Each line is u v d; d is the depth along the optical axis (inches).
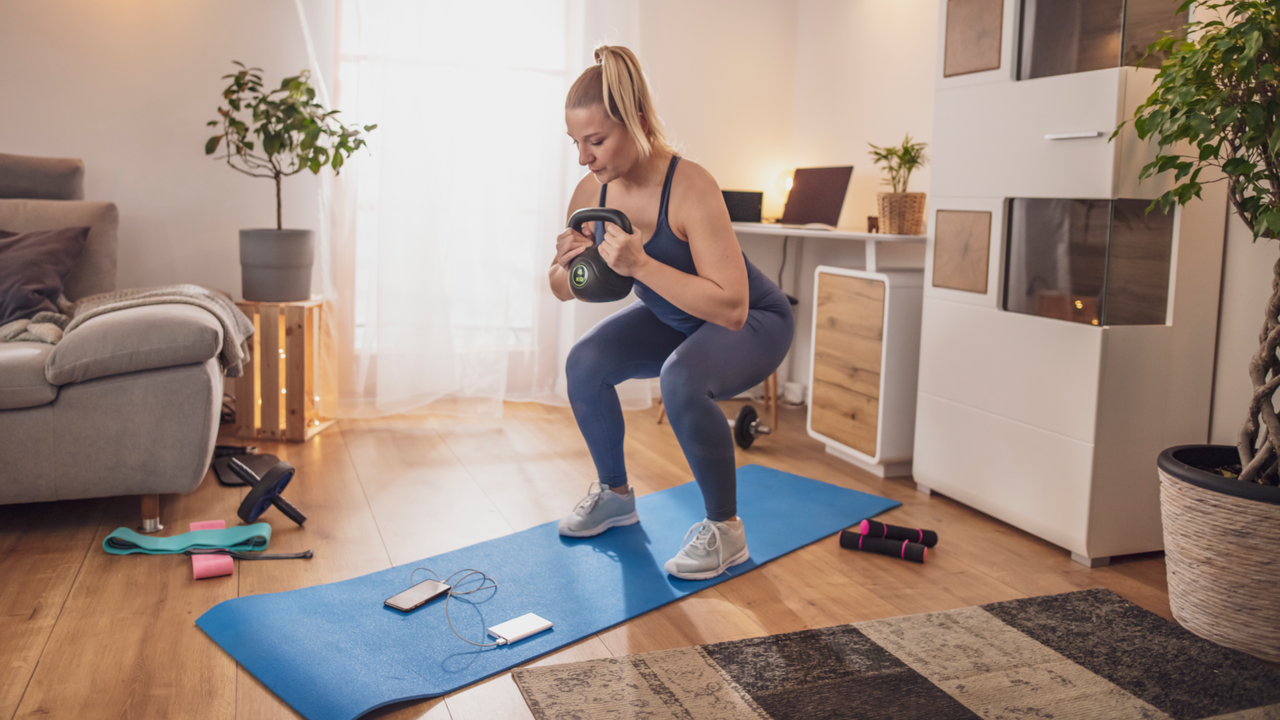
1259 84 65.6
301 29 133.0
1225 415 87.2
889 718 57.0
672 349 87.2
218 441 120.0
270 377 120.1
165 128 129.2
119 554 80.4
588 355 85.4
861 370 114.5
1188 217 83.7
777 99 163.6
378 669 61.2
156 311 86.7
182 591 73.5
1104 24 81.0
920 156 130.0
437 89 132.3
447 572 78.9
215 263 134.0
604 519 89.5
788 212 156.9
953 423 101.0
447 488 104.0
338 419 135.7
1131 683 62.5
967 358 98.6
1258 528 65.0
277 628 66.6
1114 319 82.4
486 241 137.6
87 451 83.9
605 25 142.6
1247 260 84.5
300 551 83.2
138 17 126.0
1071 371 85.0
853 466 118.8
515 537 88.0
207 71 130.0
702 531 80.7
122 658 61.9
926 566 84.3
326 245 132.3
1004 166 92.6
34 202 108.9
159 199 130.3
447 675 60.9
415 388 135.7
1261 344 69.7
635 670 62.4
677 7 153.9
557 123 143.2
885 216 119.6
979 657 65.7
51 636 64.7
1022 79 90.6
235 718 55.1
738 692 59.7
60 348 82.3
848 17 147.8
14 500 83.0
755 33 160.1
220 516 92.0
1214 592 68.2
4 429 81.9
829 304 121.4
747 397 164.6
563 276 83.2
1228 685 62.4
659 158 74.2
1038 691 61.0
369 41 129.0
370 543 86.0
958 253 99.6
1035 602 75.9
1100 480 83.6
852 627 70.2
